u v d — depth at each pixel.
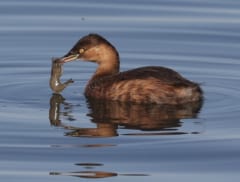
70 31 21.97
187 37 21.67
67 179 12.77
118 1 24.48
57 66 17.30
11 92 17.38
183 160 13.52
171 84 16.25
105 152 13.82
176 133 14.67
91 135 14.58
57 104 16.53
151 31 22.08
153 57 20.23
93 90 17.05
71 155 13.71
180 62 19.86
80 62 20.22
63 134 14.66
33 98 16.97
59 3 24.30
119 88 16.56
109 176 12.88
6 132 14.77
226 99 16.81
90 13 23.45
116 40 21.44
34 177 12.85
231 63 19.75
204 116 15.62
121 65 19.62
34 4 24.19
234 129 14.89
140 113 15.80
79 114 15.81
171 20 22.84
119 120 15.40
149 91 16.31
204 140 14.32
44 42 21.20
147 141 14.26
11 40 21.33
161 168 13.20
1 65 19.48
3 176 12.88
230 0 24.64
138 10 23.69
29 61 19.84
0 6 23.92
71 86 18.09
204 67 19.47
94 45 17.62
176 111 15.93
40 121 15.38
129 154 13.76
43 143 14.25
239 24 22.48
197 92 16.53
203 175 12.95
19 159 13.55
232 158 13.62
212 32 21.98
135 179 12.77
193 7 23.92
